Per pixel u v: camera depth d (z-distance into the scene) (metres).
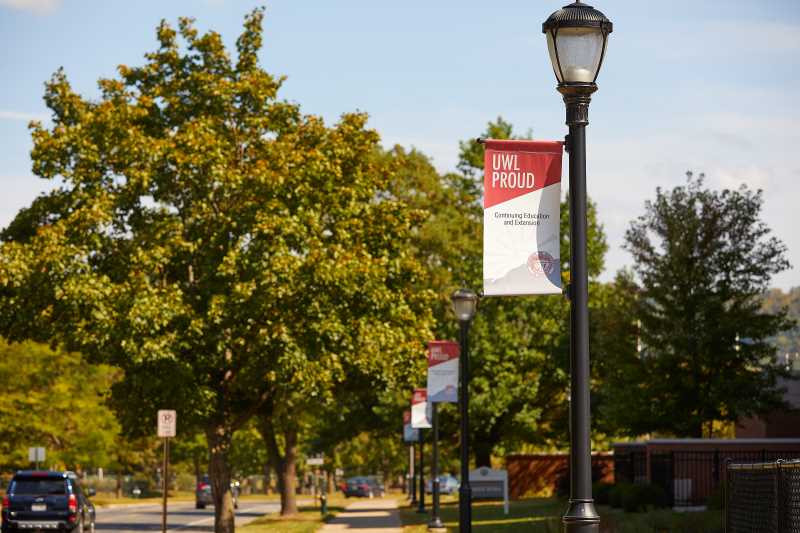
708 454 31.69
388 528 38.44
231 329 31.73
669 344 38.38
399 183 55.16
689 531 23.25
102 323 30.53
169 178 32.62
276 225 31.12
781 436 41.91
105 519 55.34
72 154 32.94
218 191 32.16
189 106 34.53
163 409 34.12
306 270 31.14
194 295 32.69
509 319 55.78
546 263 11.03
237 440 103.69
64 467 71.50
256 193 31.97
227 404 34.50
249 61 35.28
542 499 55.12
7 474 80.31
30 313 31.78
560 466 62.12
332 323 31.88
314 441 63.12
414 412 36.56
